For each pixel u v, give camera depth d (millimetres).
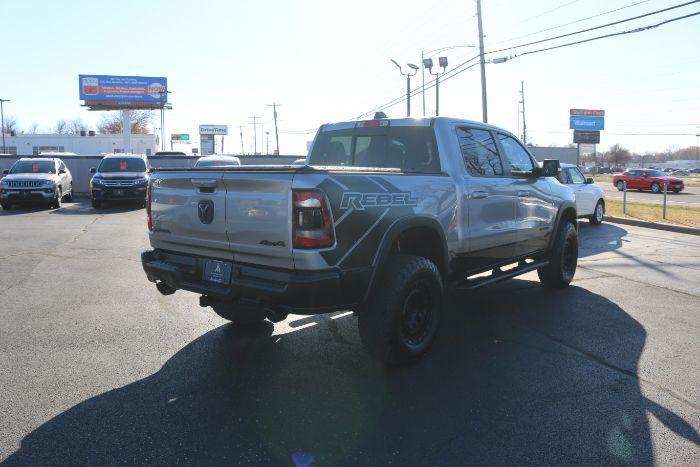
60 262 8469
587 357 4574
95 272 7766
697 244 11500
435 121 5043
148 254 4707
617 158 134250
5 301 6176
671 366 4383
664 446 3158
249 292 3795
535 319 5688
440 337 5086
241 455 3008
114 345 4773
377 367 4316
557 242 6812
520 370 4277
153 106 64062
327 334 5141
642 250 10594
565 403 3699
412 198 4293
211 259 4184
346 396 3777
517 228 5863
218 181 3949
